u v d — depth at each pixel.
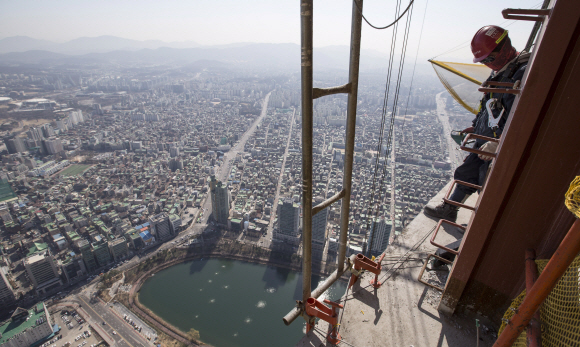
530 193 2.51
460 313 3.52
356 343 3.26
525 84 2.22
